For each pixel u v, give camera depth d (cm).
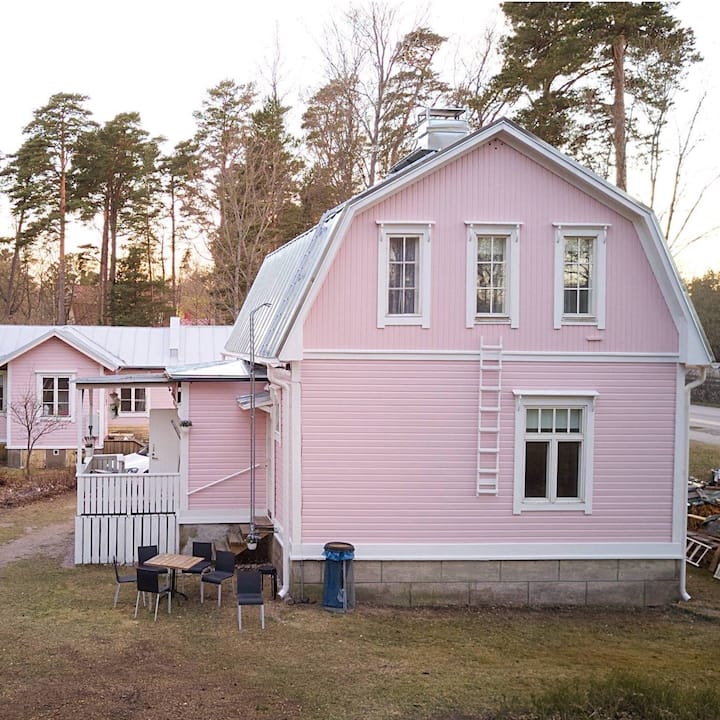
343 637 1249
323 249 1407
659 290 1484
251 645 1188
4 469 2830
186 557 1420
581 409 1478
